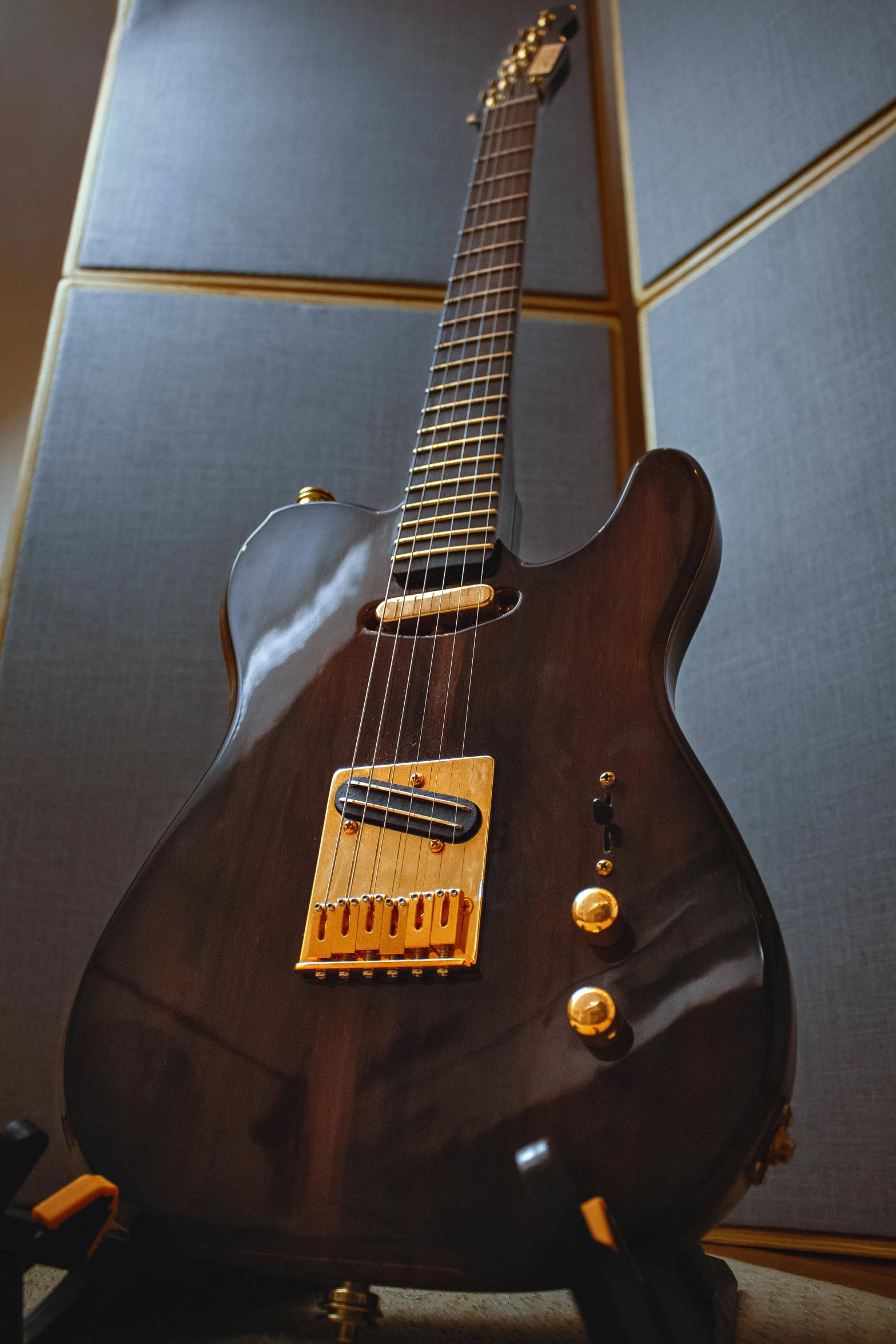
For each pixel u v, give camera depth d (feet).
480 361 3.34
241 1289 1.89
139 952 2.03
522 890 1.90
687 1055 1.62
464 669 2.30
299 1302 2.01
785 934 3.48
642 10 5.57
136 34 5.55
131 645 4.09
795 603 3.88
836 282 4.23
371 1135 1.71
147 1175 1.76
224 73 5.42
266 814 2.19
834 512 3.90
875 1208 3.06
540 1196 1.41
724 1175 1.53
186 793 3.86
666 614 2.25
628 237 5.19
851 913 3.36
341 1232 1.63
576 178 5.33
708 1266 1.84
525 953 1.82
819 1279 2.78
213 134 5.25
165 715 3.98
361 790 2.15
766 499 4.13
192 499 4.39
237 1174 1.72
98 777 3.86
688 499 2.39
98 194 5.08
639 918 1.79
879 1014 3.21
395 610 2.49
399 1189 1.64
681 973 1.71
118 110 5.31
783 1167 3.25
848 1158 3.14
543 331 4.93
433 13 5.69
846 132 4.44
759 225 4.63
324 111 5.35
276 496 4.42
